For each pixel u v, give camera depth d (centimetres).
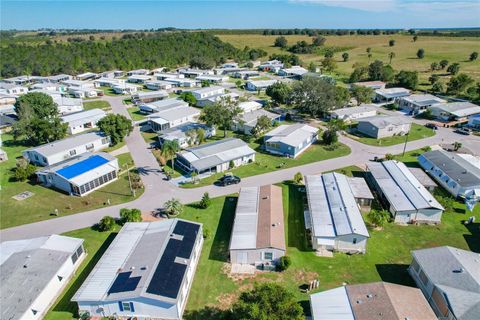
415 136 9806
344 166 7888
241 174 7512
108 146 9194
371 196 6116
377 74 16962
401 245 5191
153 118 10556
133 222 5359
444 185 6906
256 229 5056
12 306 3781
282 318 3067
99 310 3903
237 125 10369
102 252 5022
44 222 5812
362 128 10150
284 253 4659
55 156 8000
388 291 3822
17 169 7231
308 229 5503
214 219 5809
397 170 7012
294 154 8356
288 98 11781
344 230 4972
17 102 10756
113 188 6950
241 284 4412
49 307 4084
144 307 3859
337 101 11338
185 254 4519
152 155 8562
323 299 3819
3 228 5659
